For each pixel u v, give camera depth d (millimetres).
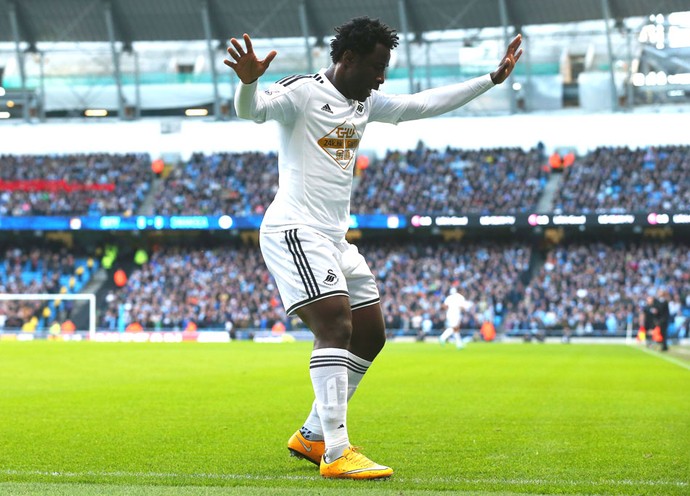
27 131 55188
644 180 48531
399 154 53656
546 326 43281
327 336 6203
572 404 12586
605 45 50844
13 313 47312
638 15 48188
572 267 46875
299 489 5598
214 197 51531
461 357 27453
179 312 46469
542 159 51719
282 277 6312
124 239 52688
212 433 9102
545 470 6668
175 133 54719
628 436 8938
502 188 49906
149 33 51469
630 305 43844
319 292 6160
